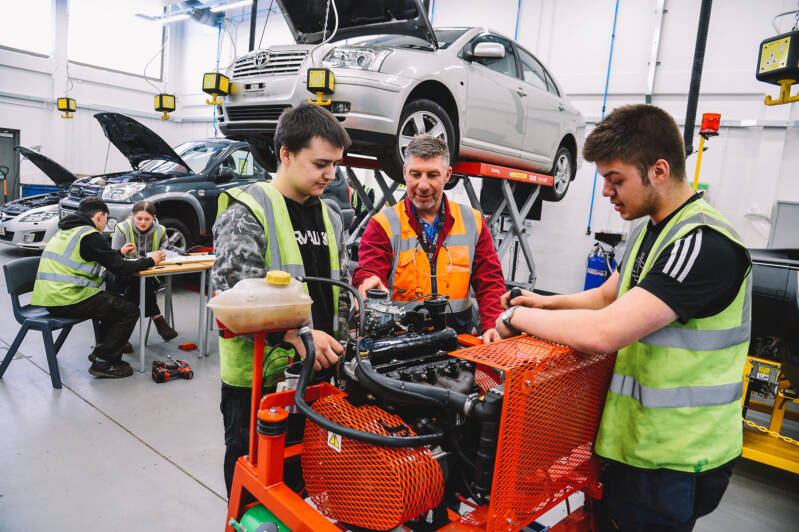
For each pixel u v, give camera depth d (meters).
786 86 3.11
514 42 4.71
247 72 3.58
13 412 2.89
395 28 3.53
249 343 1.38
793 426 3.33
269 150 4.11
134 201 5.49
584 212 6.93
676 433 1.03
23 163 10.91
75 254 3.26
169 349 4.14
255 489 1.06
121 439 2.68
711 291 0.94
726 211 6.04
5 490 2.18
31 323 3.23
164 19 11.14
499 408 0.88
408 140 3.48
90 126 11.88
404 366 1.05
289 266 1.34
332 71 3.16
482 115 3.99
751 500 2.49
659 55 6.38
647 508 1.08
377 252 1.77
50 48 11.14
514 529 0.96
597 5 6.78
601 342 0.92
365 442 0.87
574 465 1.13
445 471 0.94
